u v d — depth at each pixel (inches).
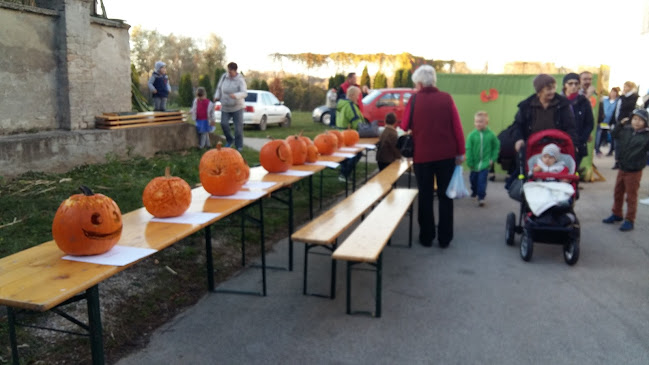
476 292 193.9
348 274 171.9
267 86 1232.2
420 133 240.1
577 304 182.7
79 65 381.1
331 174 437.4
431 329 162.7
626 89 496.1
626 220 282.0
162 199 151.3
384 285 201.6
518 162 264.7
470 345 152.2
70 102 375.2
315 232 179.0
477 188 357.1
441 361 142.9
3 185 291.4
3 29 331.6
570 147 239.8
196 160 419.8
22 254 121.1
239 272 215.9
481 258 235.9
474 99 468.8
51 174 328.5
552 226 221.5
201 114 485.7
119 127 404.2
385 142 346.6
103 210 120.2
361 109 432.5
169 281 195.2
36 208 247.9
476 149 340.2
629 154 274.5
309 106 1328.7
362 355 146.1
